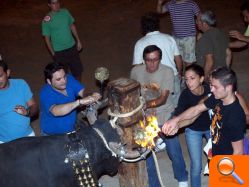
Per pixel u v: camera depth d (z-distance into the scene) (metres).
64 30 8.15
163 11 7.89
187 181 5.23
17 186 3.12
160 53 4.82
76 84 4.81
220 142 3.93
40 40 12.85
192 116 4.26
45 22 8.12
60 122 4.64
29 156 3.17
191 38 7.55
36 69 10.54
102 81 3.48
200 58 5.80
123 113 3.15
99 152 3.16
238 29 12.04
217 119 3.90
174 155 5.06
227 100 3.77
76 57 8.45
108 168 3.28
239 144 3.72
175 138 4.99
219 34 5.74
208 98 4.21
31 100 4.97
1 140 4.94
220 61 5.77
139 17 14.30
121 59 10.62
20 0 18.16
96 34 12.86
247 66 9.12
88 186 3.18
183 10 7.49
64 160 3.14
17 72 10.45
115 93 3.14
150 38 5.73
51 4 8.07
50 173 3.13
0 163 3.16
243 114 3.74
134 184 3.43
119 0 16.80
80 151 3.13
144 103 3.30
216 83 3.69
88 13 15.48
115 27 13.38
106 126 3.20
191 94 4.61
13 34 13.84
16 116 4.85
